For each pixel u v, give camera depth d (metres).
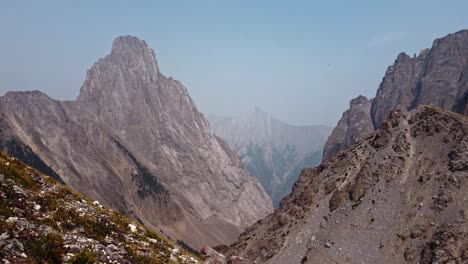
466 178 143.62
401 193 153.00
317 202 170.25
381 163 167.38
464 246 124.19
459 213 133.75
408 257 131.38
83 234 28.05
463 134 158.38
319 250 146.00
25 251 23.25
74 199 32.84
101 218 31.00
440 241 127.75
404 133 174.12
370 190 160.62
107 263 25.78
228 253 172.00
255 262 155.62
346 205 160.25
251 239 175.25
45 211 28.61
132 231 32.19
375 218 148.50
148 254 29.59
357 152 183.50
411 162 163.00
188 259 32.97
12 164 32.44
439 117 171.75
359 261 136.00
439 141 164.00
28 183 31.09
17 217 25.75
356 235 145.25
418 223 138.88
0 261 21.39
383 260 133.25
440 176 150.00
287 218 172.00
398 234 138.75
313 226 158.75
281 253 153.50
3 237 23.08
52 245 24.47
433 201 143.25
